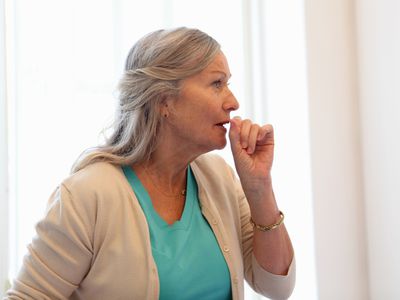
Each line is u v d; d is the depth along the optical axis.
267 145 1.12
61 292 0.96
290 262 1.13
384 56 1.90
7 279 1.84
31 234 1.94
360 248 2.08
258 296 2.16
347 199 2.08
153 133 1.06
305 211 2.09
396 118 1.83
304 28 2.06
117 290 0.95
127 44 2.10
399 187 1.82
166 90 1.03
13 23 1.96
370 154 2.02
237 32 2.25
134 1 2.11
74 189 0.98
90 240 0.97
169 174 1.11
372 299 2.04
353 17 2.11
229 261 1.07
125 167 1.09
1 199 1.86
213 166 1.21
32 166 1.96
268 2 2.22
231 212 1.16
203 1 2.20
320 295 2.03
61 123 2.00
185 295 1.00
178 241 1.03
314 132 2.05
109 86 2.05
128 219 0.99
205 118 1.04
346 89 2.10
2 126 1.87
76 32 2.04
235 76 2.25
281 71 2.18
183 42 1.03
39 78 1.98
